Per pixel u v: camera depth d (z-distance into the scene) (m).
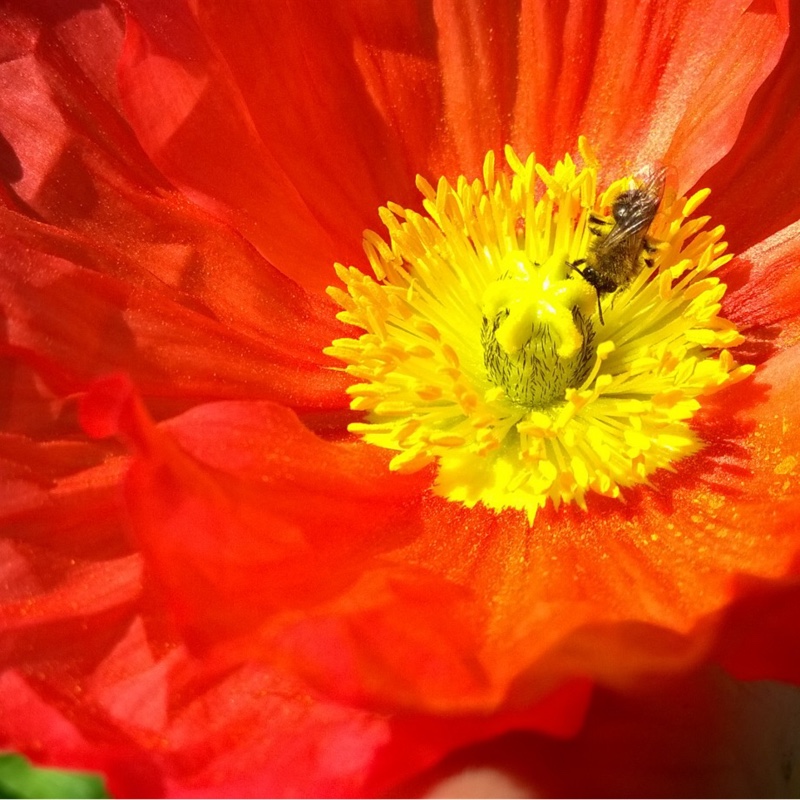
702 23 0.09
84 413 0.06
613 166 0.09
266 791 0.06
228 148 0.08
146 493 0.05
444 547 0.07
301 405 0.08
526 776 0.06
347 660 0.05
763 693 0.06
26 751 0.06
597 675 0.05
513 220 0.09
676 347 0.08
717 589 0.06
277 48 0.08
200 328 0.08
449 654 0.06
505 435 0.08
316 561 0.06
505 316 0.08
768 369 0.08
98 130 0.09
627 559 0.07
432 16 0.09
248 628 0.05
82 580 0.07
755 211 0.09
